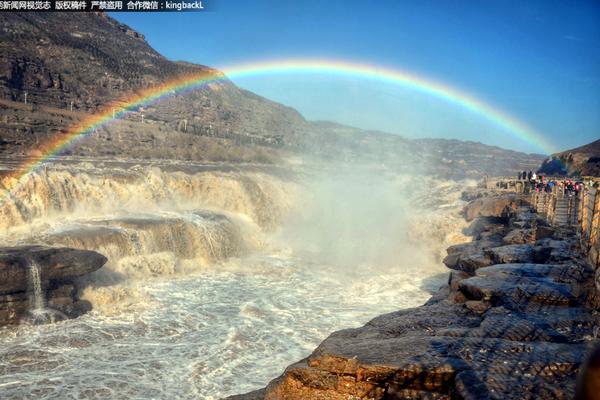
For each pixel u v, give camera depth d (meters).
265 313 19.94
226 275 26.20
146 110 124.00
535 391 6.54
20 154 50.88
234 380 13.74
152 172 35.56
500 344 8.10
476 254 16.48
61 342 15.98
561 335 8.66
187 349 15.88
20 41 105.69
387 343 8.42
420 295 23.66
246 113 171.62
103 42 145.00
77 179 30.58
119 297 20.66
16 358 14.62
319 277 26.64
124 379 13.57
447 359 7.61
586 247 14.49
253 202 38.78
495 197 35.44
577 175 62.03
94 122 79.94
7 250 18.45
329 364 7.86
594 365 2.10
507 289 11.02
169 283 23.86
